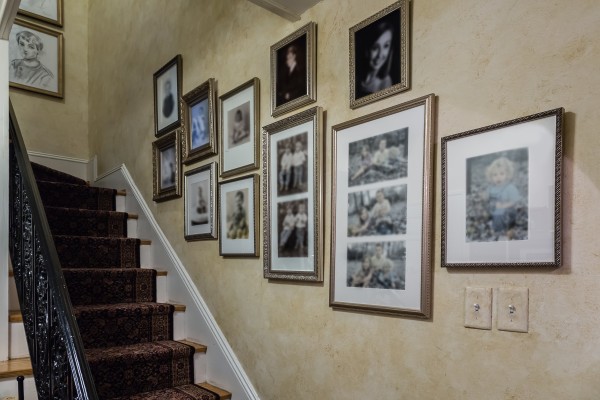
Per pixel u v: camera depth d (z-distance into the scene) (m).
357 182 1.80
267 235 2.22
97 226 3.29
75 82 4.52
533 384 1.27
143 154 3.49
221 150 2.58
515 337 1.31
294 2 2.02
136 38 3.69
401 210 1.64
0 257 2.15
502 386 1.33
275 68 2.22
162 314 2.73
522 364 1.29
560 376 1.22
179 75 3.02
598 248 1.17
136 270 2.91
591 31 1.21
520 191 1.32
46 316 1.72
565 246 1.23
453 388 1.45
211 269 2.66
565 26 1.26
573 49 1.25
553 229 1.24
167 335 2.75
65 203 3.39
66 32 4.49
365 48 1.80
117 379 2.29
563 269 1.23
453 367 1.45
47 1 4.37
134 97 3.67
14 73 4.11
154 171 3.24
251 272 2.35
